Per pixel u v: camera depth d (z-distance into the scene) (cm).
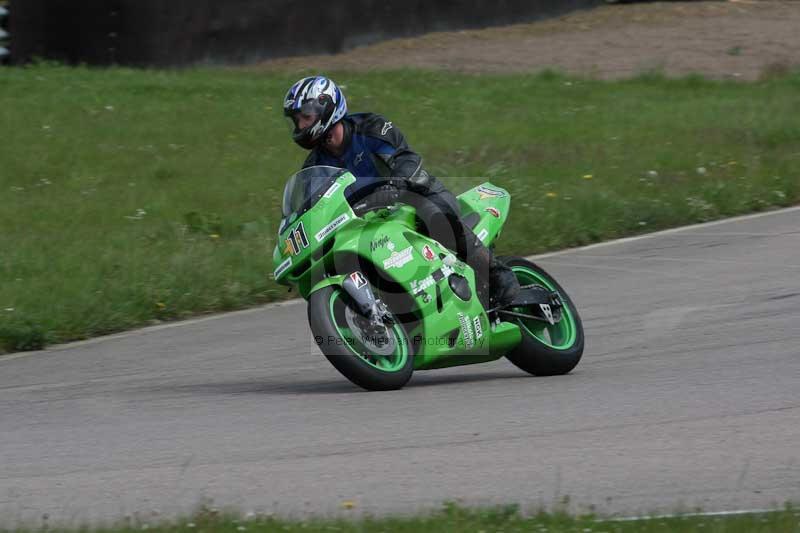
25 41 7300
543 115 6309
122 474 1934
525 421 2186
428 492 1802
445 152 5353
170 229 4231
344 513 1705
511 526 1592
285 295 3634
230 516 1650
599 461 1934
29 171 4919
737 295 3338
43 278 3572
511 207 4425
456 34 8788
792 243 3984
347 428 2161
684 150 5494
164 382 2689
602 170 5106
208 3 7431
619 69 7762
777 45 8300
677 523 1598
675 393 2367
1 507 1778
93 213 4419
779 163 5219
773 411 2195
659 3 9644
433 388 2516
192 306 3459
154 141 5512
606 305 3334
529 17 9188
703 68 7744
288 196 2420
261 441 2100
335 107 2398
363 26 8319
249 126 5894
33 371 2850
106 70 7025
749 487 1792
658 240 4191
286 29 7875
